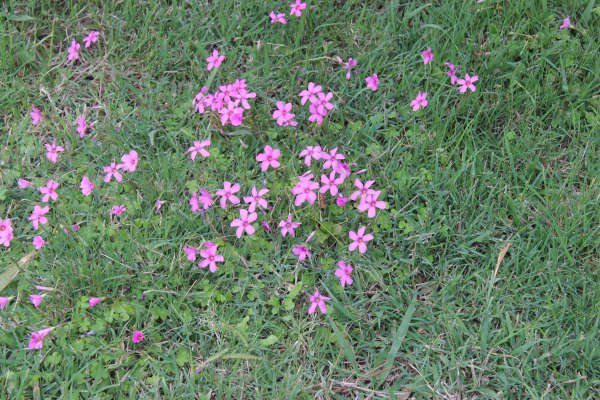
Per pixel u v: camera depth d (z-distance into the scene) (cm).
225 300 44
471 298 44
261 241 46
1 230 45
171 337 44
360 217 46
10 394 42
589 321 43
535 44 51
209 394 42
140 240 46
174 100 51
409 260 45
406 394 42
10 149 49
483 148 49
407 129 50
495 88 51
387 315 44
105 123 50
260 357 42
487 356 42
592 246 45
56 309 44
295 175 47
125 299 44
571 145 48
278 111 48
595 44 51
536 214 46
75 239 46
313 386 42
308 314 44
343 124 50
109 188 47
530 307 44
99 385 42
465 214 46
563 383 42
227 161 48
